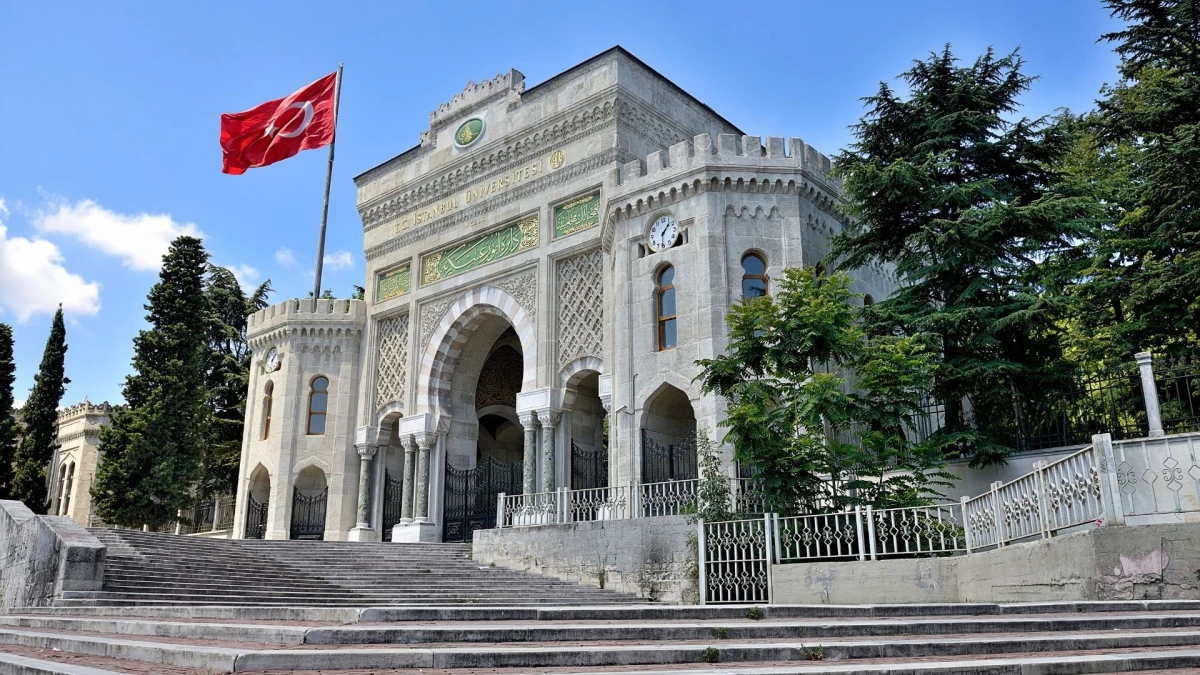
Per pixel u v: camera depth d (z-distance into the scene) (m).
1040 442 21.02
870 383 19.14
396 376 34.94
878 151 24.19
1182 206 20.69
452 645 7.80
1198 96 21.50
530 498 27.59
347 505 34.66
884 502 18.39
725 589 18.73
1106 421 20.48
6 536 21.25
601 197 29.39
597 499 26.73
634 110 30.20
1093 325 23.97
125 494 36.56
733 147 25.41
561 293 30.08
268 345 37.66
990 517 14.51
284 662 6.75
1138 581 10.76
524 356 30.33
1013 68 23.64
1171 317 20.67
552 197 30.70
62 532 18.42
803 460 18.81
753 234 24.95
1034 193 23.33
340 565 23.00
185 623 10.23
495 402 36.84
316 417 35.94
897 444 19.25
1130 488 11.39
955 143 23.41
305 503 35.09
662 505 23.62
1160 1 24.03
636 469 24.44
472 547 25.36
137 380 38.78
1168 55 23.61
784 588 16.95
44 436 46.00
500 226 32.28
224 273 55.47
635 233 26.33
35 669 7.35
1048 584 11.98
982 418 21.92
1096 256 22.62
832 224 26.66
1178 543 10.64
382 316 35.91
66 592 17.09
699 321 24.14
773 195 25.25
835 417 18.28
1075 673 6.86
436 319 33.69
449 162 34.41
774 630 8.70
